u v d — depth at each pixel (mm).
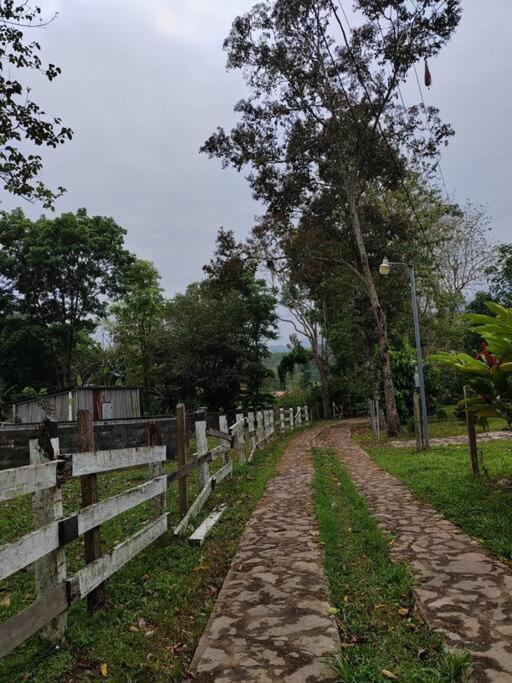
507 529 4918
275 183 21078
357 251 22094
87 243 32438
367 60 17453
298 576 4223
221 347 28688
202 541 5191
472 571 4004
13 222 32938
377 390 20812
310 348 42812
